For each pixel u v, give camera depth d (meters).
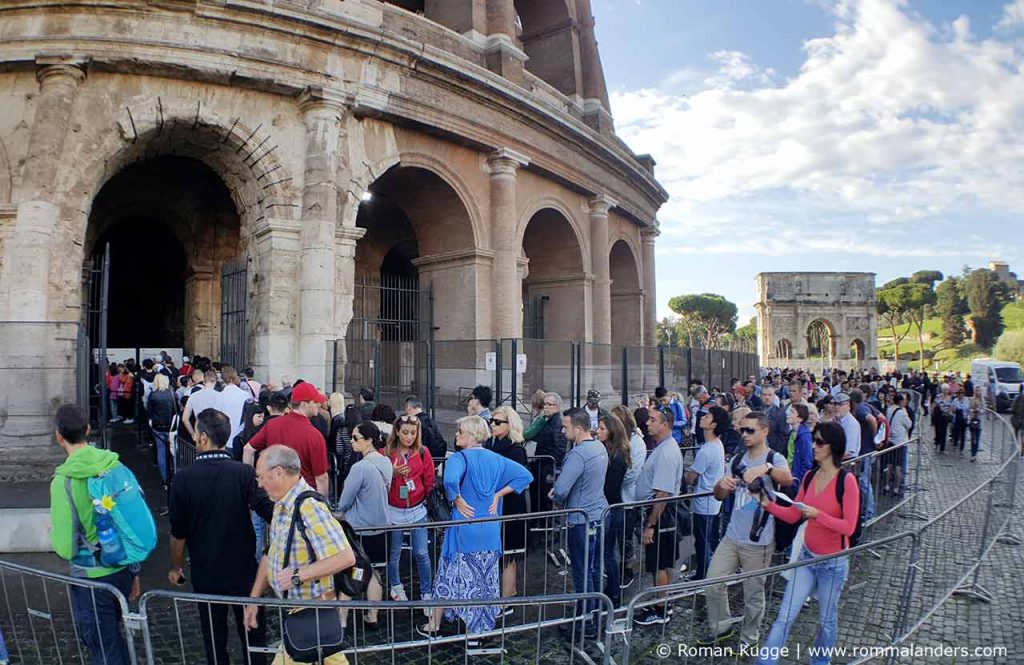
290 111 15.72
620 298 31.53
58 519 5.03
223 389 10.38
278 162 15.44
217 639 5.37
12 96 13.72
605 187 26.16
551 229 25.23
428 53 17.11
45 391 10.70
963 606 7.96
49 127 13.22
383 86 16.69
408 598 7.82
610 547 7.29
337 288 15.91
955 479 17.08
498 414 8.58
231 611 7.36
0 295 13.12
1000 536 11.13
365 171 16.88
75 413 5.16
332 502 10.08
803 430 10.05
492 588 6.73
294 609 4.53
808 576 5.68
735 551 6.30
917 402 22.05
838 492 5.70
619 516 7.48
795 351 74.75
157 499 11.52
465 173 19.80
